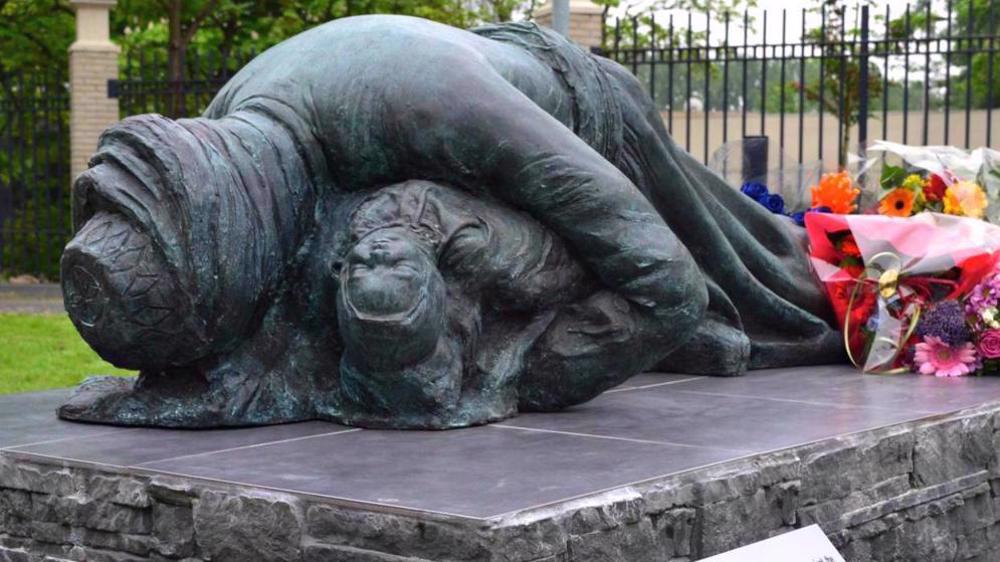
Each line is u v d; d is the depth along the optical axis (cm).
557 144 395
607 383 408
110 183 367
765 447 351
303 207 396
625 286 400
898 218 548
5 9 1964
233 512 304
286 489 299
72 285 371
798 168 771
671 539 309
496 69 430
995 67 1920
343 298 369
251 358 392
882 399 453
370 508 283
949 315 526
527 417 402
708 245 519
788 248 571
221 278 365
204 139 373
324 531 290
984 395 467
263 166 384
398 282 364
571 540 281
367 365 372
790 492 347
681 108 2050
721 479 323
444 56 399
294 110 401
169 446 356
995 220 610
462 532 269
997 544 449
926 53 1252
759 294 537
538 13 1580
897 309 535
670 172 507
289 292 398
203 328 369
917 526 402
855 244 550
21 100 1728
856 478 374
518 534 270
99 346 374
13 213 1756
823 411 421
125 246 365
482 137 391
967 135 1229
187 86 1631
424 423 378
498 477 310
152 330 367
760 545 310
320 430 379
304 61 410
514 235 396
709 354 512
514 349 401
